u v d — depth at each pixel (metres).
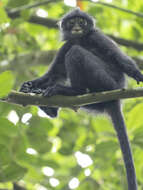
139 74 10.02
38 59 15.69
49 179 13.78
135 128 10.64
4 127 7.76
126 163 9.42
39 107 10.62
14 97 8.55
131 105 13.87
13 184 11.80
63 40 12.48
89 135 15.26
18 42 15.66
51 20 16.67
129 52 19.31
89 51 10.74
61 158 15.20
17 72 15.73
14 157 8.56
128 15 16.47
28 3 16.00
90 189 13.73
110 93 8.59
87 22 11.83
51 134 15.52
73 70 9.95
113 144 10.94
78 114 17.64
